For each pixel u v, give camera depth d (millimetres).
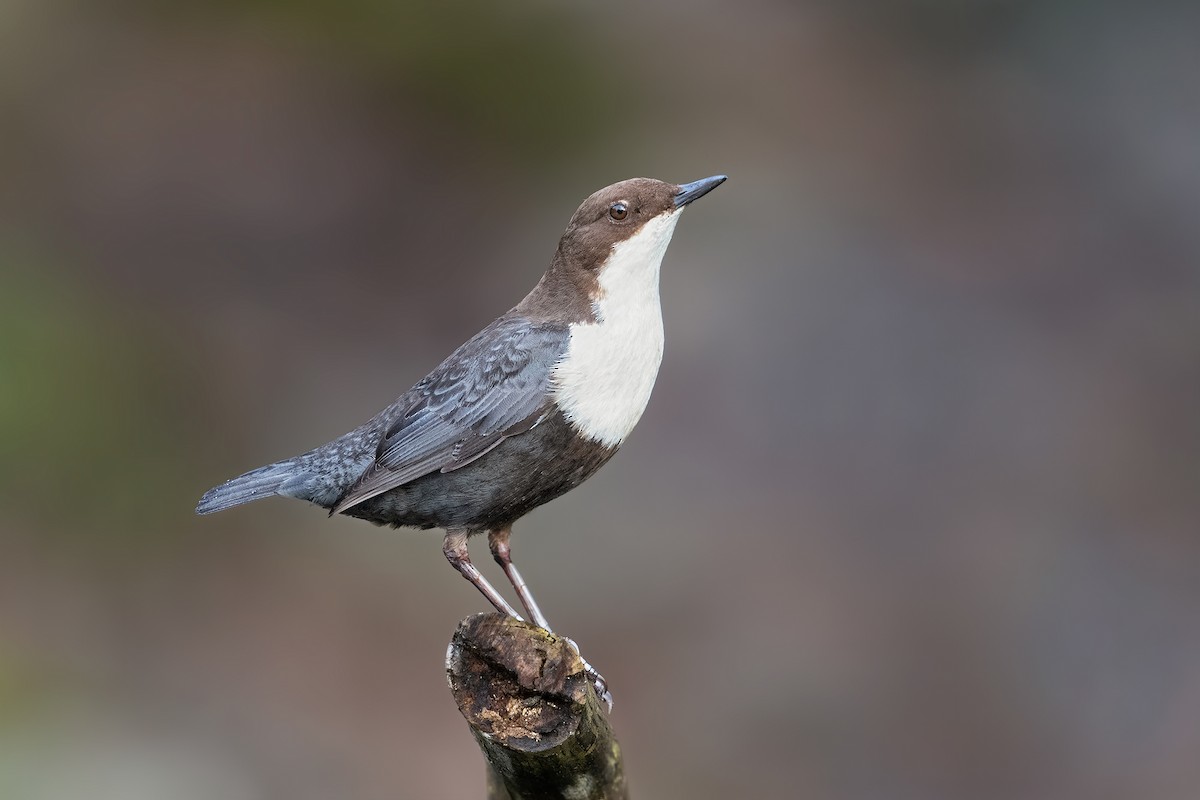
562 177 15727
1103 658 11414
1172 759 10812
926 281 14500
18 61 15977
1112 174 16078
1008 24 18172
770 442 12984
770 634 11547
